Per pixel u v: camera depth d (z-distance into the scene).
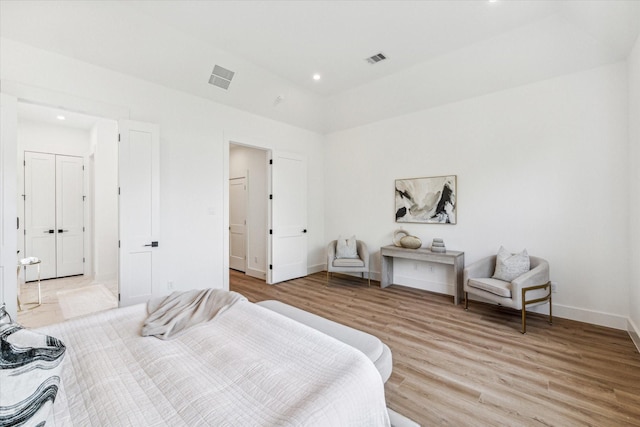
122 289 3.05
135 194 3.14
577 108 3.19
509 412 1.77
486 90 3.74
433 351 2.53
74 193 5.24
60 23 2.56
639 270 2.62
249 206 5.53
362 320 3.23
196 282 3.78
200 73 3.53
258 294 4.23
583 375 2.16
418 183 4.46
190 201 3.73
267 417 0.92
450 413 1.76
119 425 0.90
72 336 1.53
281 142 4.94
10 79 2.54
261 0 2.54
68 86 2.83
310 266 5.54
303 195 5.31
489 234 3.81
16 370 0.74
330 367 1.18
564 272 3.28
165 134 3.51
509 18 2.79
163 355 1.34
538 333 2.88
